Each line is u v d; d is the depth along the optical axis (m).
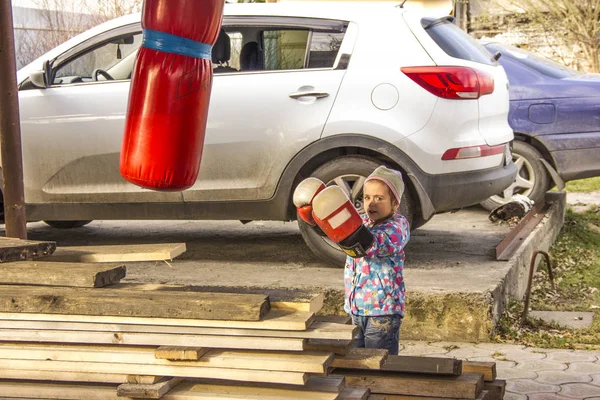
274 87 6.00
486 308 5.21
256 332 2.74
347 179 5.96
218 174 6.10
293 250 7.00
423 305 5.29
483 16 18.39
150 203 6.23
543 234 7.81
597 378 4.54
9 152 4.39
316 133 5.92
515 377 4.56
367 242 3.12
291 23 6.10
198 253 6.97
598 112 8.64
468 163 5.93
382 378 3.15
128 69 6.32
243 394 2.78
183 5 2.82
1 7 4.27
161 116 2.84
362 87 5.90
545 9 18.08
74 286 3.01
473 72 5.93
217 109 6.04
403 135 5.81
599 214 9.99
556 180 8.79
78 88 6.30
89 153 6.27
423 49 5.94
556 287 6.96
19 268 3.07
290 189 6.03
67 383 2.99
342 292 5.40
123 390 2.79
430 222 8.57
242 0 10.85
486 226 8.23
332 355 2.80
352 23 6.05
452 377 3.17
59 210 6.42
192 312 2.76
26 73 6.46
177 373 2.78
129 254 3.18
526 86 8.81
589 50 17.81
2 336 2.95
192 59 2.87
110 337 2.86
